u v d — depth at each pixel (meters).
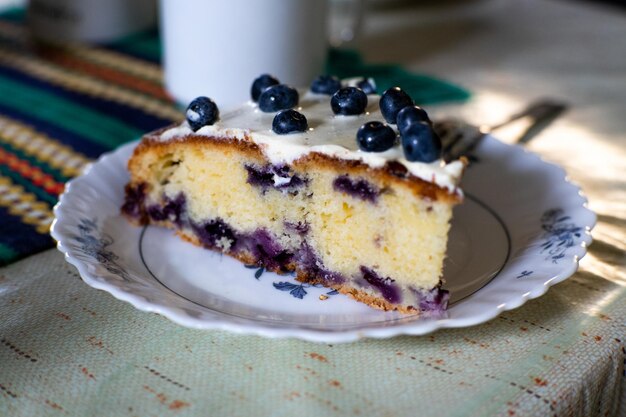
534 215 0.38
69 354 0.30
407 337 0.31
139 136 0.46
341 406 0.28
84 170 0.42
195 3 0.45
